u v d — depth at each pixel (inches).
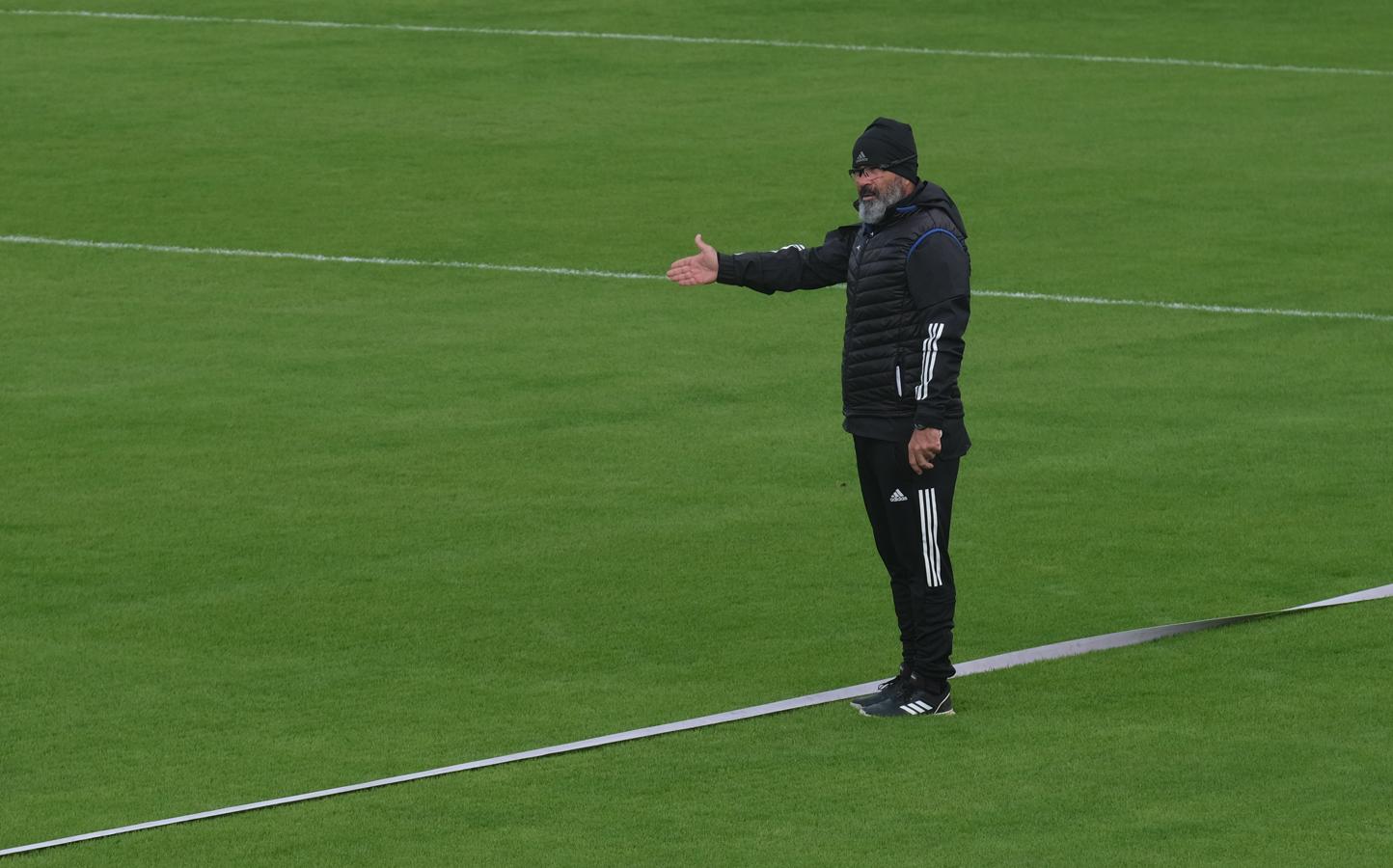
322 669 1274.6
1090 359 2066.9
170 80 3769.7
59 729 1178.0
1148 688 1220.5
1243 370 2018.9
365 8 4539.9
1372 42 4170.8
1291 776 1083.3
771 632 1338.6
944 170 3058.6
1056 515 1583.4
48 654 1302.9
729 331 2188.7
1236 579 1434.5
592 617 1365.7
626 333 2183.8
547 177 3026.6
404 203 2856.8
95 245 2613.2
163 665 1284.4
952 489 1165.7
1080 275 2431.1
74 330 2202.3
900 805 1053.8
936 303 1140.5
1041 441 1786.4
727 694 1226.0
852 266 1173.1
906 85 3764.8
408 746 1149.7
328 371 2036.2
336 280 2434.8
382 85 3747.5
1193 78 3811.5
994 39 4215.1
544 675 1262.3
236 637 1332.4
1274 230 2655.0
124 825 1046.4
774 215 2790.4
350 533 1551.4
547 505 1617.9
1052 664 1266.0
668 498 1636.3
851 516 1588.3
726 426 1841.8
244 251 2581.2
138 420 1867.6
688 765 1112.8
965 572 1455.5
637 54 4055.1
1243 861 983.6
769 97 3656.5
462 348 2124.8
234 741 1159.6
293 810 1059.3
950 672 1188.5
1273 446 1766.7
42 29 4276.6
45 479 1692.9
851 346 1171.3
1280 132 3319.4
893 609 1381.6
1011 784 1078.4
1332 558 1475.1
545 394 1948.8
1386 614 1347.2
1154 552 1494.8
